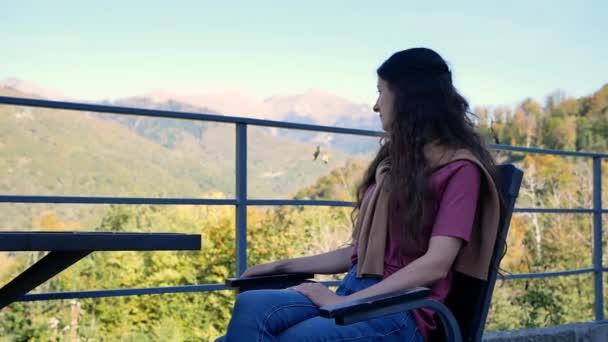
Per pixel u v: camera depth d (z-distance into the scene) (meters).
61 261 1.83
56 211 21.17
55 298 2.44
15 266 15.20
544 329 3.57
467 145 1.93
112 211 17.33
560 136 32.16
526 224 21.97
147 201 2.64
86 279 14.78
